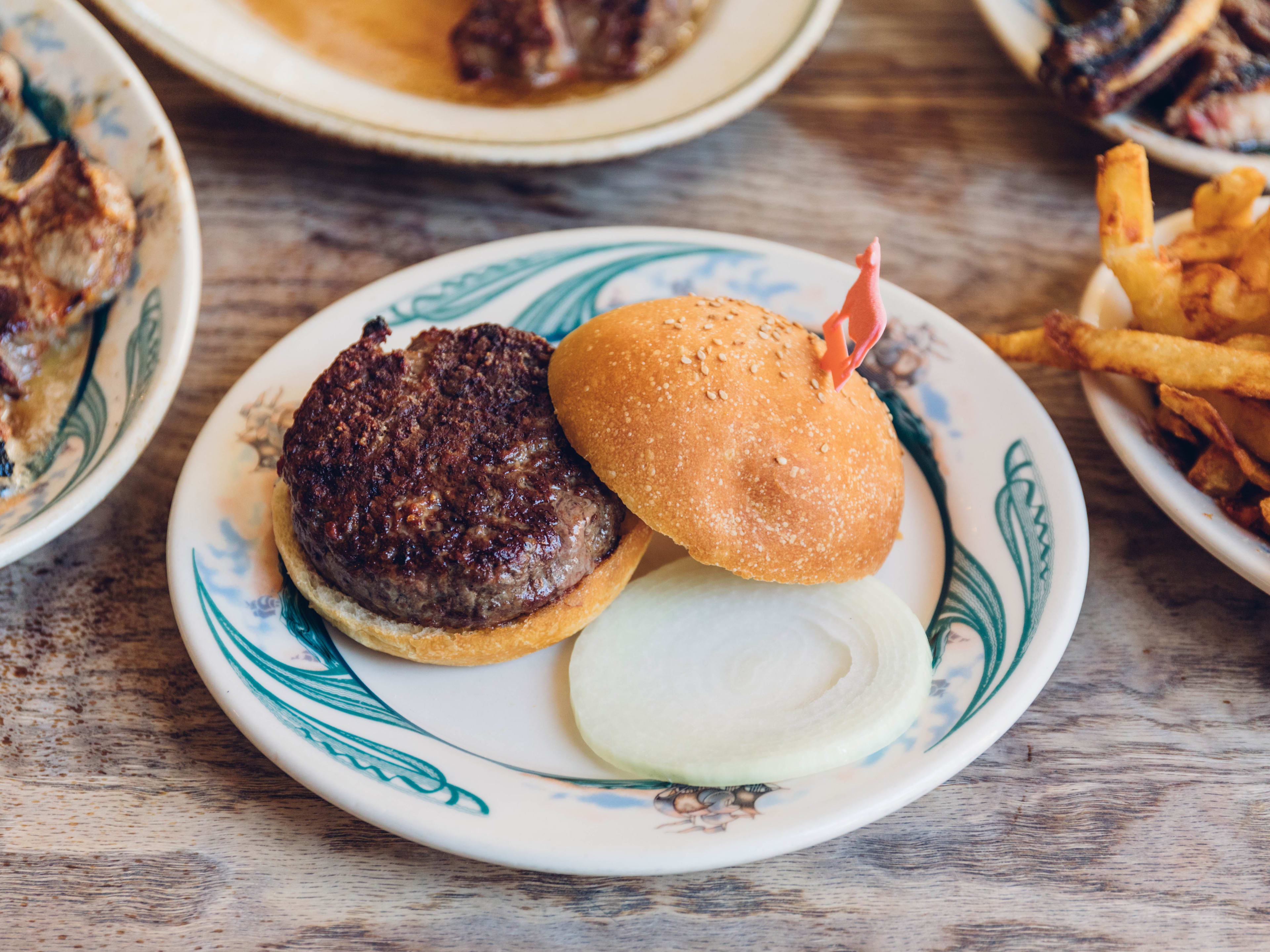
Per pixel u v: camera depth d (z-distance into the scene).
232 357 0.43
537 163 0.46
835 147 0.53
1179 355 0.37
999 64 0.57
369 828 0.33
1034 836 0.34
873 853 0.33
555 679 0.36
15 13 0.44
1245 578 0.38
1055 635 0.35
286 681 0.34
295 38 0.52
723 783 0.33
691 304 0.38
